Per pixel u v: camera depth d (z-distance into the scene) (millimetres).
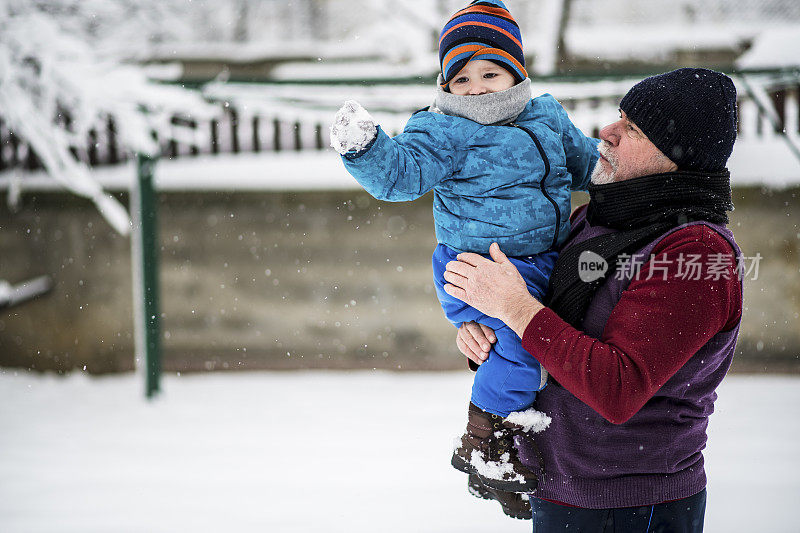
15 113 8102
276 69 14508
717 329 1679
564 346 1667
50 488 5664
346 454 6484
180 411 8062
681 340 1620
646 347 1616
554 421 1870
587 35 15617
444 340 9516
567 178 2094
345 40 15133
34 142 8141
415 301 9523
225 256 9594
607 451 1792
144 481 5844
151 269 8445
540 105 2146
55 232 9656
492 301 1809
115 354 9727
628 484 1787
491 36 1995
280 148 10148
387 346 9578
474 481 2154
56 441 7020
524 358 1905
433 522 4816
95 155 10109
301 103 7871
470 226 1977
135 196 8375
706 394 1812
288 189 9492
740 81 7324
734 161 9031
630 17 16047
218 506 5230
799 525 4496
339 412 7906
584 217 2098
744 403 7707
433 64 12219
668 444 1782
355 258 9531
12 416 7922
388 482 5699
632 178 1840
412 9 12359
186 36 11773
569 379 1655
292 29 15289
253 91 7766
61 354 9734
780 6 16391
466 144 1962
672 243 1708
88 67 7977
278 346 9633
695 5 16391
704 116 1768
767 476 5512
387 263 9508
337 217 9500
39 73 8227
